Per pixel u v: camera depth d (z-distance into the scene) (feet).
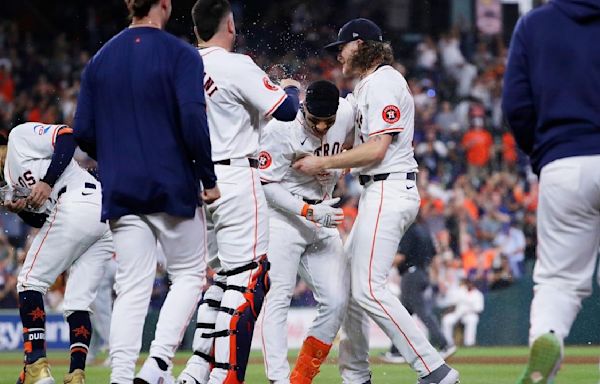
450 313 173.58
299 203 71.31
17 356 144.97
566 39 51.42
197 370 66.23
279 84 68.49
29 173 72.90
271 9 266.16
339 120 72.69
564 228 51.08
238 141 63.46
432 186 203.72
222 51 64.03
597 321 163.32
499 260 179.83
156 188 57.00
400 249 140.46
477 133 218.38
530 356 49.55
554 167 50.78
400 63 260.83
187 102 55.83
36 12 271.49
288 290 72.64
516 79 52.70
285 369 71.56
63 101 243.81
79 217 72.54
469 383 91.97
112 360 57.36
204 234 60.39
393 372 106.83
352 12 269.64
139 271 58.23
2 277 178.40
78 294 74.18
